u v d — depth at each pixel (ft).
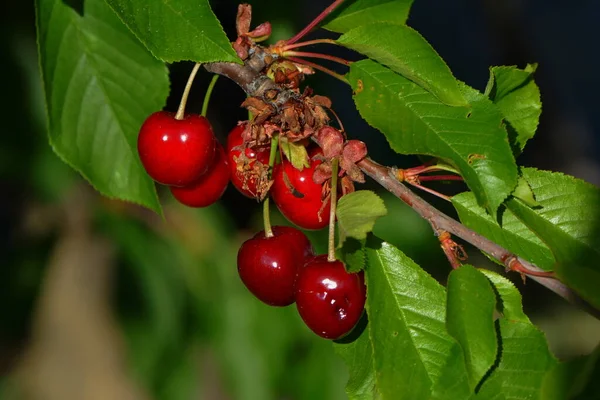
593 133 5.47
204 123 1.73
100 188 1.87
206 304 2.33
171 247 2.32
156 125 1.72
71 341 2.50
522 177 1.68
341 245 1.57
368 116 1.70
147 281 2.28
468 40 5.24
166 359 2.39
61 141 1.85
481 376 1.56
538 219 1.69
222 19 2.32
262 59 1.73
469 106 1.67
